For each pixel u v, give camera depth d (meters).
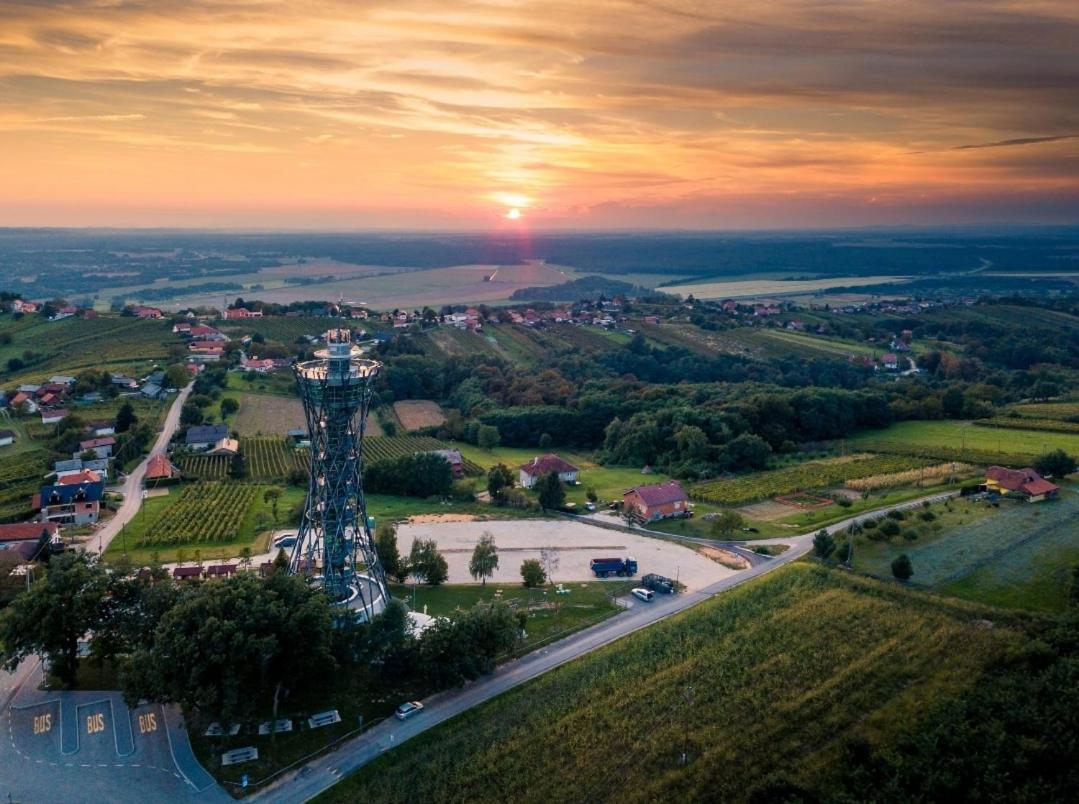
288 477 182.62
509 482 175.88
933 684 88.69
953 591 110.31
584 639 102.75
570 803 72.00
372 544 108.94
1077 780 71.62
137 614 90.88
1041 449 191.62
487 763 77.06
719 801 72.56
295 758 78.00
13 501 159.75
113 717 84.81
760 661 94.38
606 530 149.12
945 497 155.75
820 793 73.19
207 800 72.56
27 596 89.12
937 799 72.00
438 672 88.44
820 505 160.38
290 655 82.31
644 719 83.62
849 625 102.12
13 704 87.31
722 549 136.88
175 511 155.38
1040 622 99.19
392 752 78.88
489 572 121.62
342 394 98.88
